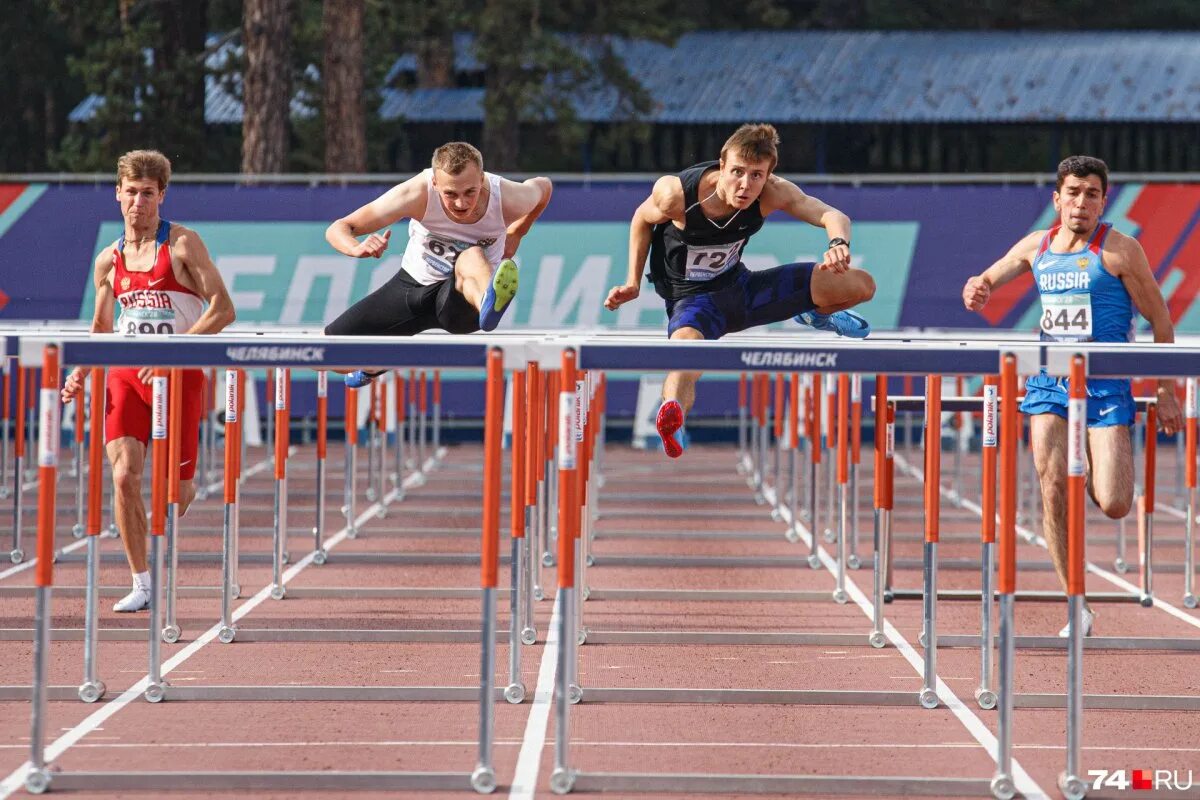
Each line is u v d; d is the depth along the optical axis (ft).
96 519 40.09
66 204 117.50
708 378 124.98
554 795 32.78
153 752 35.60
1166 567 68.13
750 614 55.26
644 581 62.80
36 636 32.48
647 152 216.74
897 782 33.22
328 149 150.71
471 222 42.73
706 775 33.27
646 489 100.63
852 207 117.70
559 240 118.52
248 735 37.22
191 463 49.65
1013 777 34.30
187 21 194.80
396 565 67.15
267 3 146.10
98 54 192.95
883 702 41.32
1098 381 45.29
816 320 45.73
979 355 32.45
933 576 40.91
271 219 118.32
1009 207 116.98
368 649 48.16
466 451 129.90
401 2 187.73
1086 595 57.21
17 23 231.09
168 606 48.78
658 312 118.32
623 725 38.73
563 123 190.39
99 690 40.70
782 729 38.52
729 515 85.71
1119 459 44.93
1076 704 32.58
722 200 41.16
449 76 208.13
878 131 213.46
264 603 56.44
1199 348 32.24
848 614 55.36
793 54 209.26
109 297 49.60
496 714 39.73
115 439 50.88
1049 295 46.19
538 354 32.37
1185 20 252.62
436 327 44.57
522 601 49.19
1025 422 88.99
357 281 118.21
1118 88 196.34
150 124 188.65
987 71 201.87
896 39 212.02
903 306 117.50
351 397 75.87
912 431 139.74
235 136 213.46
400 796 32.58
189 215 118.11
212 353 32.35
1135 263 45.27
